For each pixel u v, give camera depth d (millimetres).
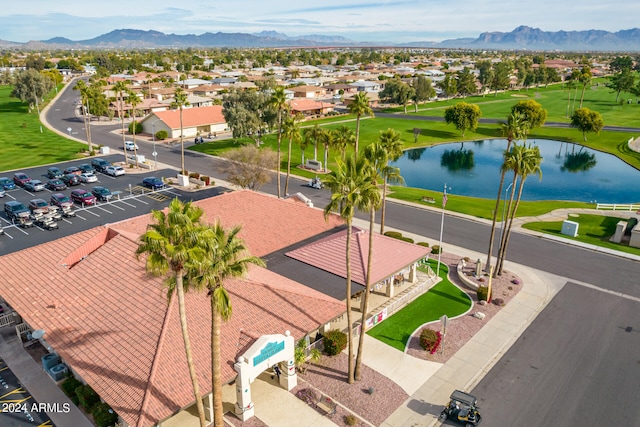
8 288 32031
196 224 20312
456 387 28203
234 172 64688
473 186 81625
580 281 42375
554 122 136750
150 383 22578
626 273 44094
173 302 27172
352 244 39125
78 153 90625
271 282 32344
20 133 106625
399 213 60750
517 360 30891
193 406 26188
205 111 115938
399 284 40969
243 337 26547
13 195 65312
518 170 39844
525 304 38188
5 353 30781
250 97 90375
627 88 172125
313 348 30625
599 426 25188
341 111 149375
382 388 27938
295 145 100500
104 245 34281
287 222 44031
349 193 25391
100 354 25188
